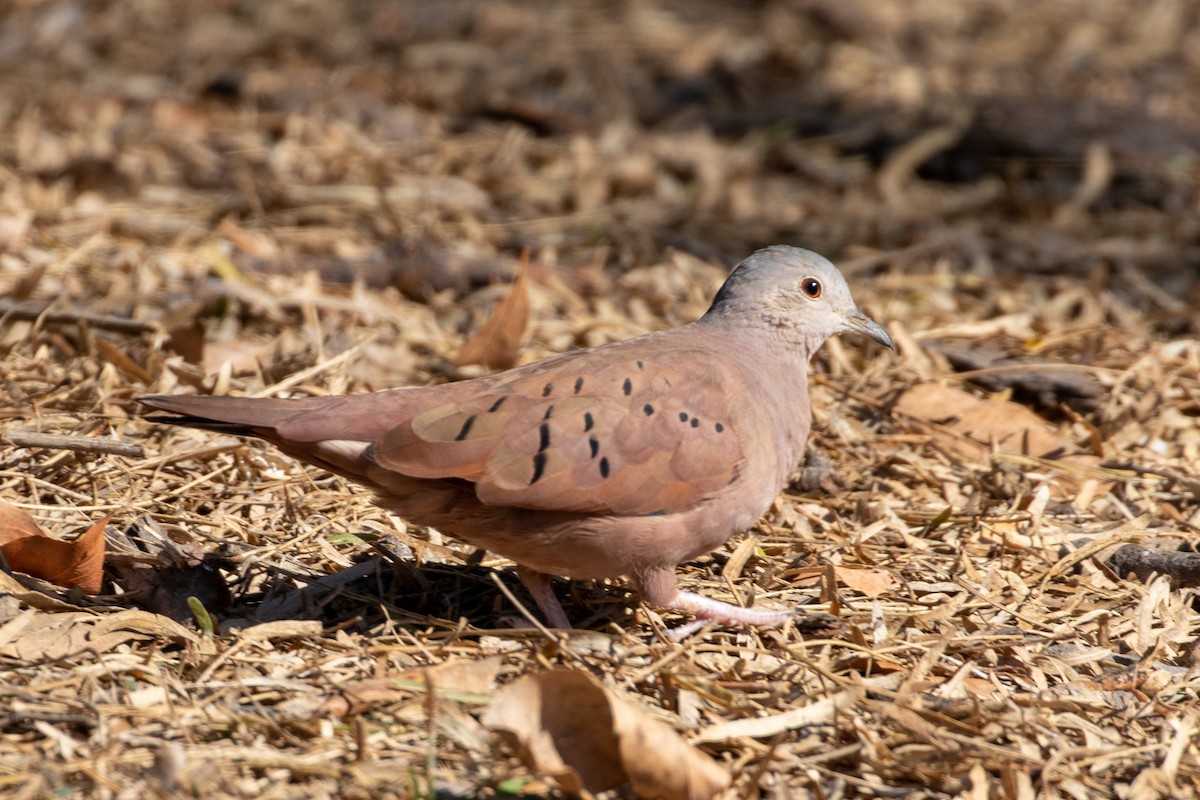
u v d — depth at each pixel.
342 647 7.89
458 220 16.27
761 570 9.33
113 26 23.00
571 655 7.74
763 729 7.07
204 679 7.41
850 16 24.59
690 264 15.39
